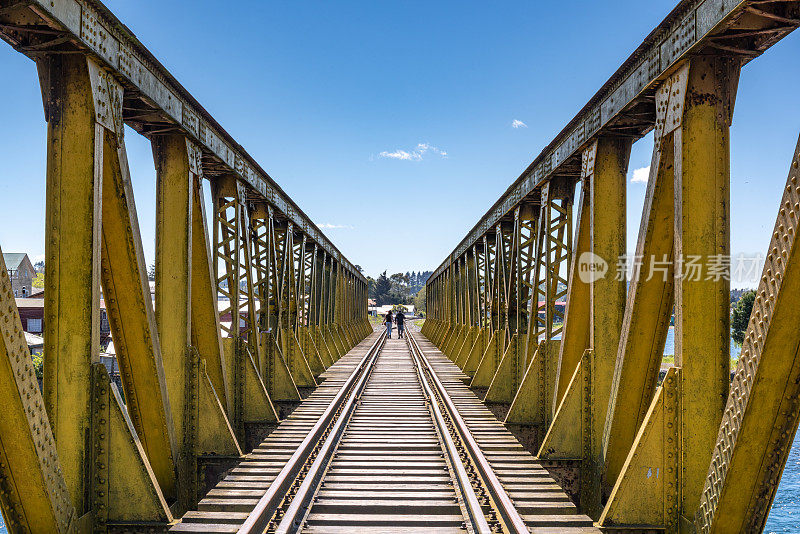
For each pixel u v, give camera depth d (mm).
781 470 3947
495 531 4832
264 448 7633
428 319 39781
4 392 3566
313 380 13094
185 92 6293
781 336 3586
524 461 6918
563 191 9062
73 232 4457
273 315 11797
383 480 6395
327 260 21078
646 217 5211
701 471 4574
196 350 6918
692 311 4504
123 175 4969
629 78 5461
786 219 3422
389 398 12453
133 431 4773
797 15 3838
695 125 4512
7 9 3684
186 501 6820
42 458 3881
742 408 3869
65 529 4168
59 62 4473
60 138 4477
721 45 4246
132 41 4980
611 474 5938
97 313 4559
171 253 6699
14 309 3570
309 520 5145
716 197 4492
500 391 11250
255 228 11250
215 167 8242
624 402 5727
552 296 9094
